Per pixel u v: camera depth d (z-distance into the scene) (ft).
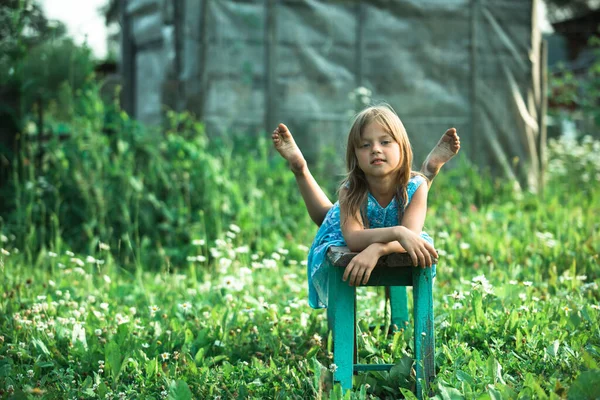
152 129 22.90
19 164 22.09
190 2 26.05
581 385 8.08
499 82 29.45
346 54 27.99
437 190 25.98
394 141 9.56
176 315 13.07
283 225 21.76
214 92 26.45
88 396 9.29
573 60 81.05
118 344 10.83
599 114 38.37
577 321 10.71
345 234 9.54
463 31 28.99
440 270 15.93
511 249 17.61
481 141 29.27
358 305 13.15
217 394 9.41
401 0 28.19
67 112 23.61
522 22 29.60
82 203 20.71
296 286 14.73
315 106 27.66
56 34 23.09
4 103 22.25
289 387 9.36
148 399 9.09
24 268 16.51
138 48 35.70
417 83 28.66
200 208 21.09
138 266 16.51
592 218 20.16
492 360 9.14
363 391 8.87
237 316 12.45
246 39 26.81
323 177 27.07
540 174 30.04
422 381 9.04
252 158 23.85
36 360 10.39
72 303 13.15
